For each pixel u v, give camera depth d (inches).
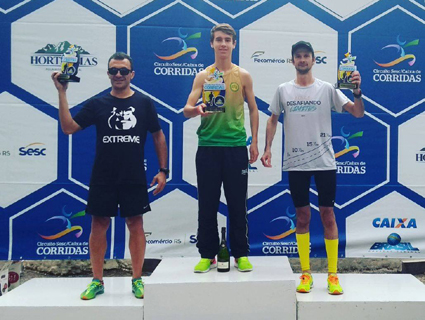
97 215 115.6
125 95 119.0
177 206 149.6
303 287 117.7
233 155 121.6
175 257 149.3
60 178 147.6
